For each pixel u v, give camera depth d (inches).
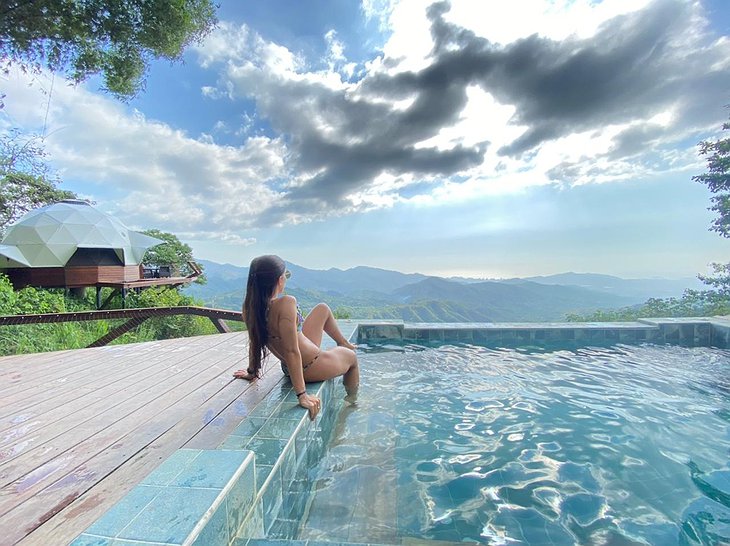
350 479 73.1
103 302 388.2
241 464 41.2
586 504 68.2
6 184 424.2
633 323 218.1
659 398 124.3
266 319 91.2
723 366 162.9
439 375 150.5
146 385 99.8
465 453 88.0
